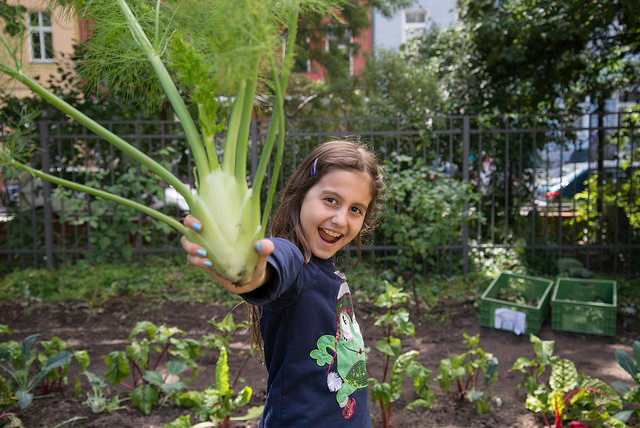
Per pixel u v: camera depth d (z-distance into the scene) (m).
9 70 0.85
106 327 4.72
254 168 6.14
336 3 0.92
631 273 6.22
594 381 2.72
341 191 1.41
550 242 6.80
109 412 2.96
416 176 5.35
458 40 7.84
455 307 5.18
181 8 0.99
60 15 1.22
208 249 0.84
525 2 6.92
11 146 1.35
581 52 7.21
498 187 7.09
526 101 7.50
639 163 6.84
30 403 2.98
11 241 6.58
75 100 6.70
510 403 3.08
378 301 3.02
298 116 8.60
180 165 7.24
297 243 1.46
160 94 1.23
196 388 3.41
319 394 1.37
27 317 4.99
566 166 10.07
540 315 4.43
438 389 3.30
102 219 6.37
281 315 1.37
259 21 0.82
